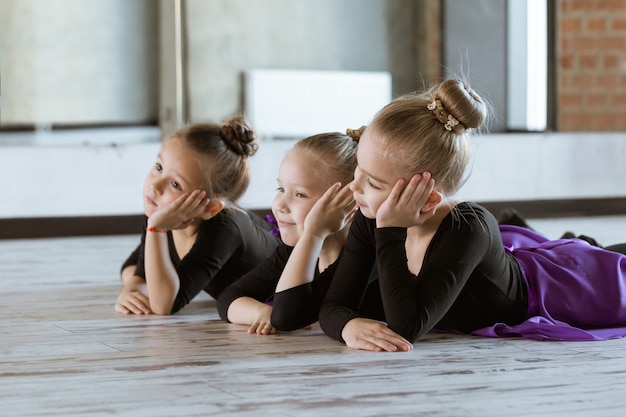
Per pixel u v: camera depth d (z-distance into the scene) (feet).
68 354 5.80
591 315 6.63
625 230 16.85
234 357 5.66
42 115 28.73
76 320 7.27
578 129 24.75
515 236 7.85
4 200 16.65
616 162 20.66
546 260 6.74
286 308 6.34
